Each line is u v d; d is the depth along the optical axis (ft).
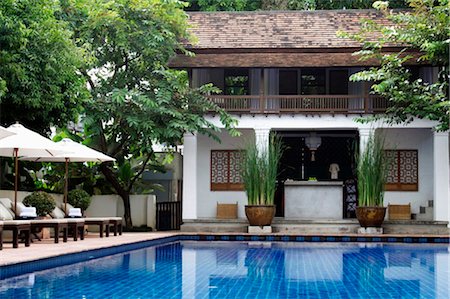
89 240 50.34
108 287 28.32
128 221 69.67
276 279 31.71
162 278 31.65
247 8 96.48
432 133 72.95
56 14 65.21
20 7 50.62
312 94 76.74
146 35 66.23
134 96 64.18
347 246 53.93
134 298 25.35
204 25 75.05
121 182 71.61
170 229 73.72
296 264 38.96
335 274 33.99
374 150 65.77
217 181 76.18
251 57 70.59
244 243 57.41
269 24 75.10
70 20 66.59
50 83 52.95
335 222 67.46
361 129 69.67
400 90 64.59
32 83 51.29
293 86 76.79
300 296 26.32
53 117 57.11
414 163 74.84
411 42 65.26
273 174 65.98
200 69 75.92
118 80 69.26
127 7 66.54
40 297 25.36
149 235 58.59
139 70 69.72
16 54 49.80
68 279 30.91
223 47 70.38
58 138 69.46
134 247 49.75
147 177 82.64
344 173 79.10
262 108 69.92
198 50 70.44
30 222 43.21
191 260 41.19
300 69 76.79
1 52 49.19
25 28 49.16
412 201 74.64
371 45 65.46
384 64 66.13
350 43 71.41
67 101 56.59
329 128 71.05
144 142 65.62
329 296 26.37
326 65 70.38
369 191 64.85
